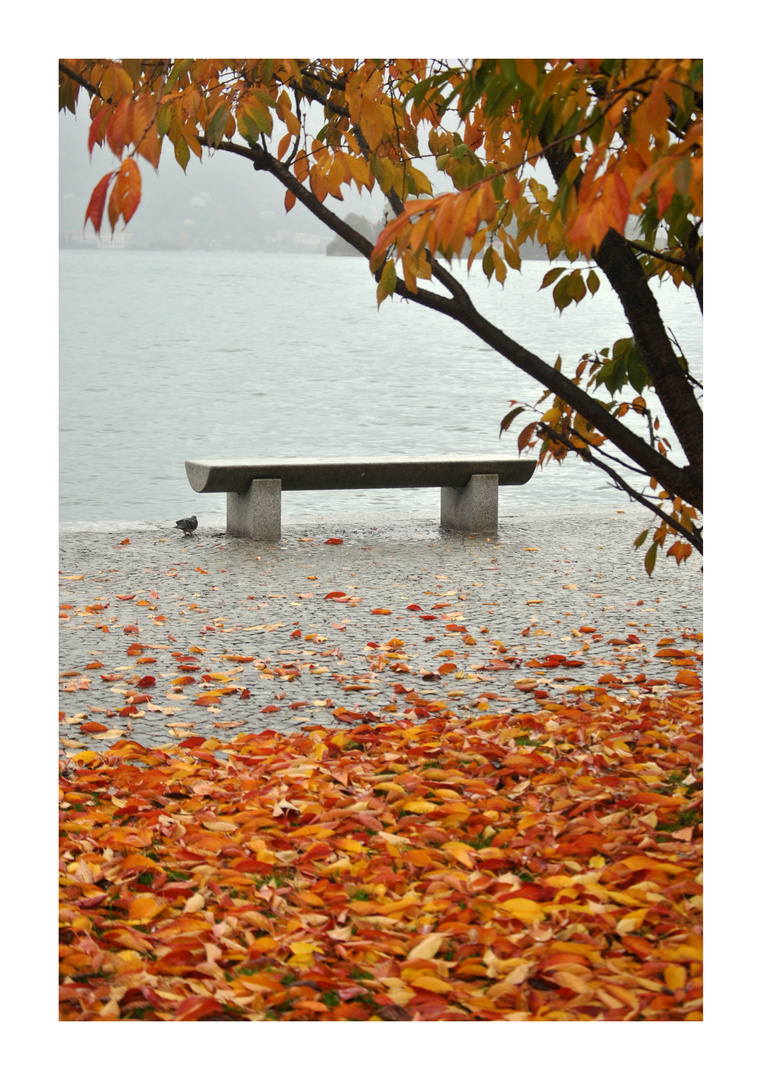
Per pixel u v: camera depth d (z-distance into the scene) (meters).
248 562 8.78
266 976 2.65
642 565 8.84
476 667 5.99
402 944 2.81
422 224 2.11
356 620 7.07
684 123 2.77
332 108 3.61
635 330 3.04
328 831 3.56
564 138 2.21
